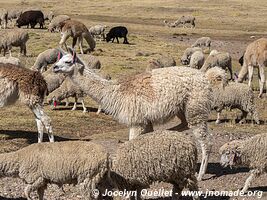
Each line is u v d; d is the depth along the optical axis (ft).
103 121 80.38
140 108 49.75
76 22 151.74
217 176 52.19
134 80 50.60
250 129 73.82
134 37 201.77
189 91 49.85
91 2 403.75
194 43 181.06
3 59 96.27
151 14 327.06
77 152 40.60
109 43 182.91
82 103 85.25
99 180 40.60
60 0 411.54
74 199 45.34
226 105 76.18
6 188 47.70
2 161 41.88
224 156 46.44
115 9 350.64
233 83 75.87
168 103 49.37
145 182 41.27
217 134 69.77
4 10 225.76
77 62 51.93
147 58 145.48
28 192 41.91
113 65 129.70
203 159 51.19
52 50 119.85
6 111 82.79
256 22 281.74
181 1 400.47
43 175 41.39
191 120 50.49
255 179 51.08
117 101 50.80
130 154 40.88
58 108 87.81
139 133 50.39
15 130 70.85
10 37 136.15
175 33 225.35
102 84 51.39
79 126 76.18
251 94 75.66
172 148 40.88
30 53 145.89
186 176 41.83
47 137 68.08
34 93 59.82
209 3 389.80
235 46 187.83
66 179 41.06
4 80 59.00
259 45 102.01
